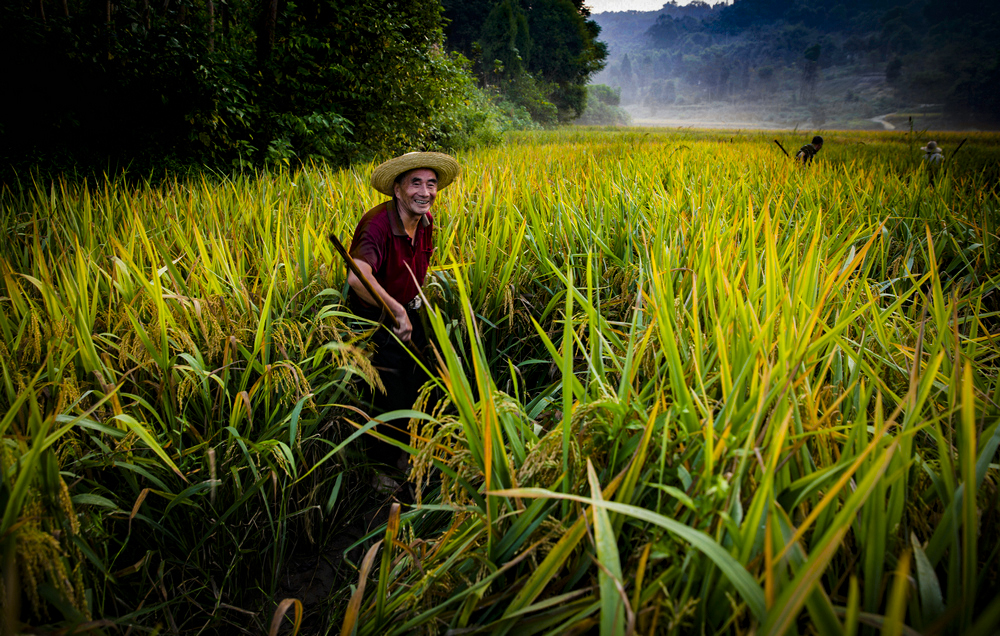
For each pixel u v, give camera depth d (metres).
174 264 3.21
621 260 3.66
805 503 1.40
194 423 2.45
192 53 8.07
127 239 3.51
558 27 68.38
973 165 12.44
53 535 1.56
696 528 1.28
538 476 1.57
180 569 2.31
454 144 14.73
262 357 2.54
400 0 12.02
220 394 2.42
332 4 10.18
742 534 1.17
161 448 1.99
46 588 1.41
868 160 12.01
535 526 1.47
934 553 1.23
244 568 2.45
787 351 1.62
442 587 1.57
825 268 2.61
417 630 1.63
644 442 1.35
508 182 5.14
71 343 2.29
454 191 4.98
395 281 2.93
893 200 5.29
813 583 0.92
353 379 2.89
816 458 1.59
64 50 7.05
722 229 3.52
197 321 2.62
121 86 7.44
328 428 2.76
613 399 1.65
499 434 1.53
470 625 1.52
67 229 3.82
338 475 2.53
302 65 9.98
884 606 1.29
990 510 1.31
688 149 11.70
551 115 54.75
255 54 9.98
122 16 7.80
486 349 3.48
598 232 3.91
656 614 1.17
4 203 4.91
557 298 3.18
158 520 2.25
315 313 3.01
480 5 65.56
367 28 10.47
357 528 2.84
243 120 8.39
